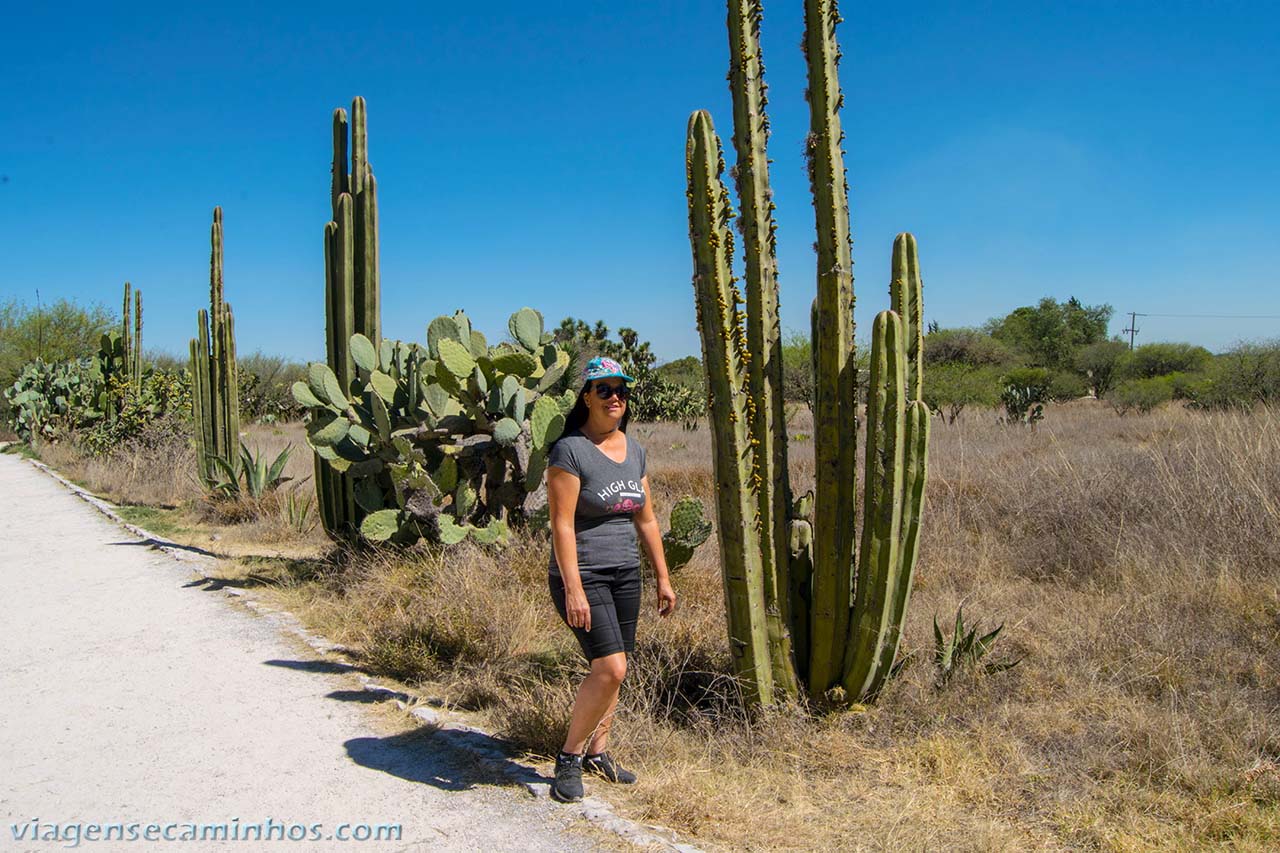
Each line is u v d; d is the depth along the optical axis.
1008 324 56.03
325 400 7.91
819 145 4.20
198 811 3.50
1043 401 20.66
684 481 11.29
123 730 4.36
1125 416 22.16
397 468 7.00
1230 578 5.88
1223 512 6.77
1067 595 6.16
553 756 3.99
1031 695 4.49
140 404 17.69
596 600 3.56
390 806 3.53
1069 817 3.37
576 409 3.70
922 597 6.27
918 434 4.19
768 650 4.22
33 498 14.16
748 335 4.19
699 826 3.35
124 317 20.03
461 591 6.02
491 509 7.60
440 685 4.98
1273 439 7.85
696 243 4.05
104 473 15.53
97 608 6.84
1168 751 3.72
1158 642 4.90
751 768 3.84
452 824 3.37
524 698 4.38
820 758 3.90
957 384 27.98
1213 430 8.84
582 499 3.56
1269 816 3.32
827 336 4.23
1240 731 3.90
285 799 3.60
